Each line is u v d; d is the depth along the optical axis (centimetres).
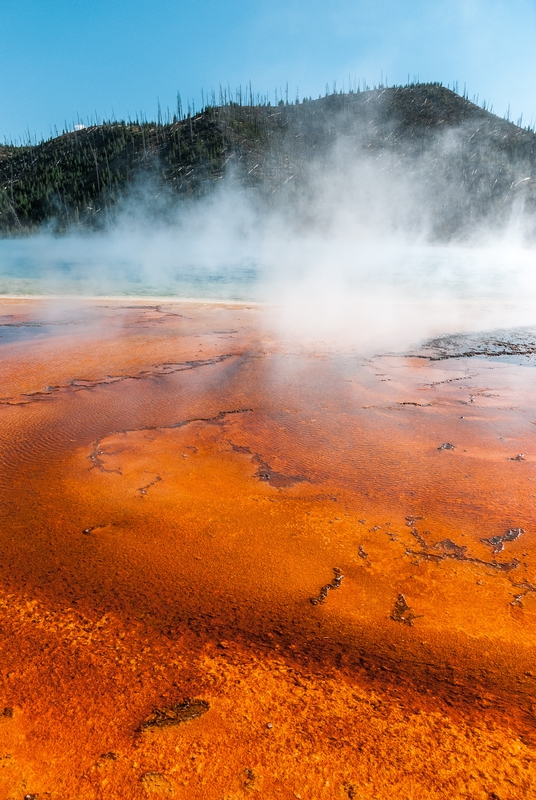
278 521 313
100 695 193
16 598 247
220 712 187
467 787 162
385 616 237
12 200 7662
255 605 244
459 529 306
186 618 235
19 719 183
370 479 367
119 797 156
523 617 236
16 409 496
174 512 321
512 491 349
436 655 215
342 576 264
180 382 589
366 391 562
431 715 188
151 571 267
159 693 195
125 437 435
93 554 280
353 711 189
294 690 197
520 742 178
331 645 221
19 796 156
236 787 160
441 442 429
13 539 292
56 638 223
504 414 492
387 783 162
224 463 390
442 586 257
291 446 421
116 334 853
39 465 382
